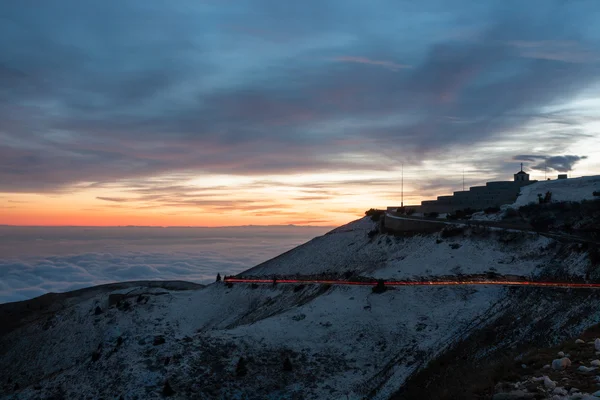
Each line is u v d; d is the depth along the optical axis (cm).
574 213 6850
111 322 7519
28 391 4078
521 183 9838
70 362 6925
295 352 4478
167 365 3994
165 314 7519
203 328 7131
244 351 4375
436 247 6888
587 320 3756
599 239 5612
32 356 7525
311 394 3803
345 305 5500
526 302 4566
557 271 5084
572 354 2153
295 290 7219
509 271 5447
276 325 5053
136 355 4184
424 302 5191
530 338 3812
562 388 1703
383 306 5288
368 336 4747
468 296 5069
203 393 3678
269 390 3844
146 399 3562
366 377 4056
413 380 3738
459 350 4003
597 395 1535
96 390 3797
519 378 1983
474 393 2005
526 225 6744
